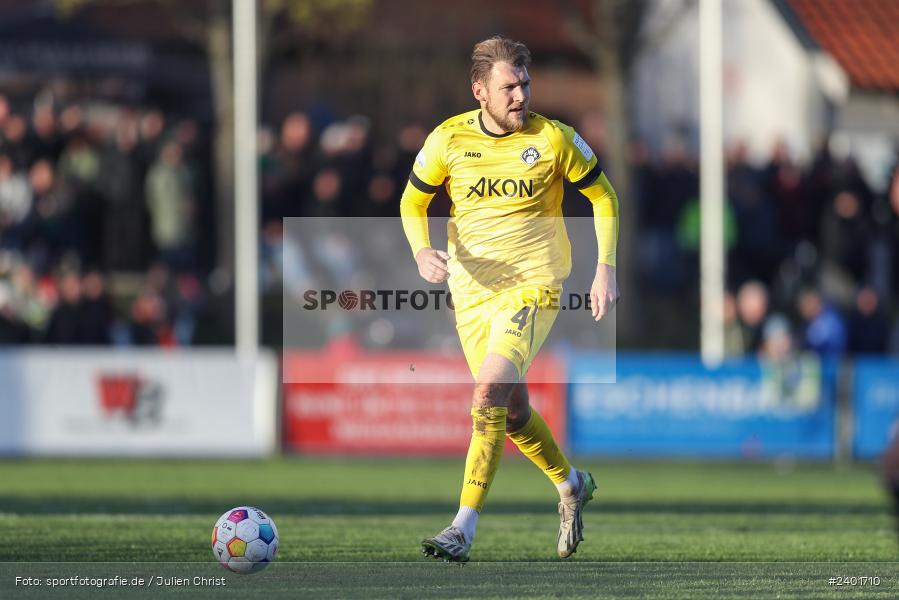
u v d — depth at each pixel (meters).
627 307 70.75
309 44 79.12
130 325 59.31
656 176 71.31
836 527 29.70
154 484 41.50
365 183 59.78
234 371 51.56
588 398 51.91
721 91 59.34
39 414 50.59
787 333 56.91
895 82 72.81
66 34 69.38
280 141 70.06
